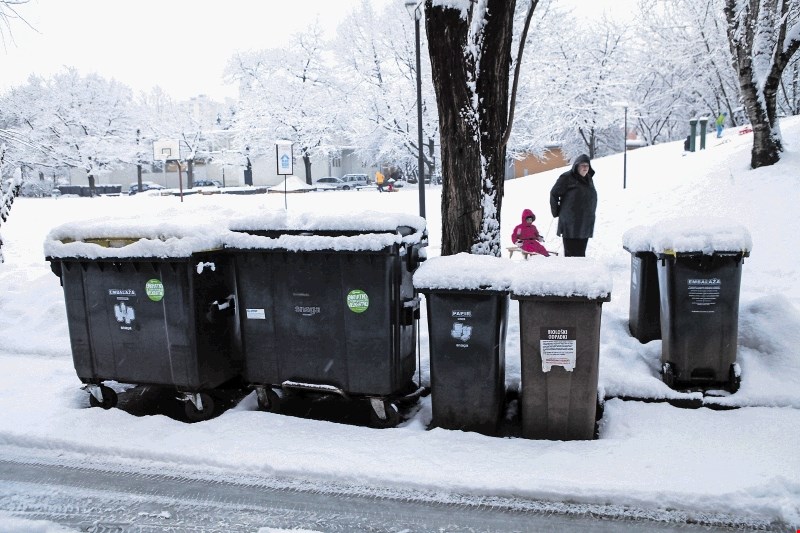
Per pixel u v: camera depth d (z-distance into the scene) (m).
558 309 4.53
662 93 37.44
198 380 5.26
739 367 5.14
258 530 3.75
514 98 6.06
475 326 4.74
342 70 36.38
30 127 43.25
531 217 9.69
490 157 6.11
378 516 3.85
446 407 4.86
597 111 33.25
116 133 50.41
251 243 5.07
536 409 4.66
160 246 5.09
